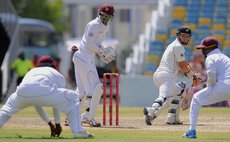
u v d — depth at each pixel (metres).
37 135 41.00
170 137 39.91
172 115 49.47
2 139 38.25
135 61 117.69
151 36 115.88
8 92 105.50
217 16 114.25
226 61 39.00
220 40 111.62
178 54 47.25
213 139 38.81
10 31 104.81
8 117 38.56
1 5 98.56
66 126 47.56
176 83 48.31
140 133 42.88
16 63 101.31
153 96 84.44
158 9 121.69
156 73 48.09
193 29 112.62
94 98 47.25
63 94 37.91
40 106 38.69
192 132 39.09
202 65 87.12
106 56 47.19
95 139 37.91
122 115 59.09
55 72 38.31
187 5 115.88
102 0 135.25
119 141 36.97
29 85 37.69
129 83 84.62
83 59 47.19
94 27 46.78
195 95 39.09
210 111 64.94
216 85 38.75
